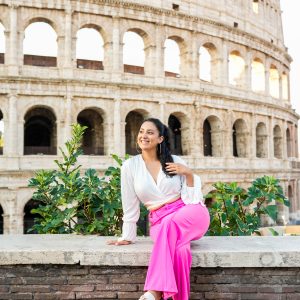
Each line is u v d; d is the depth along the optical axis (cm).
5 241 1170
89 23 5156
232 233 1572
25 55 5575
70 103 4909
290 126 8044
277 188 1544
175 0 5766
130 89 5238
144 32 5503
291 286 1002
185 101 5625
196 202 1012
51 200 1573
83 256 1014
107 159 5072
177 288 926
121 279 1023
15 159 4659
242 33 6456
